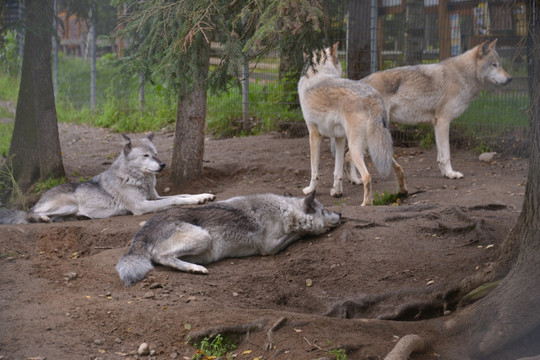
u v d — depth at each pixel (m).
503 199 6.57
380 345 3.57
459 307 4.21
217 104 12.44
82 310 4.08
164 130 13.34
